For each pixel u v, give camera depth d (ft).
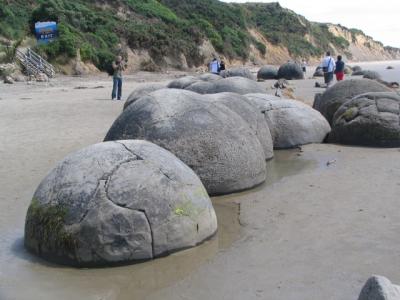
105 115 48.49
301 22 296.51
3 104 58.75
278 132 33.27
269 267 15.49
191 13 191.21
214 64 96.43
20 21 119.34
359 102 34.06
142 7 159.84
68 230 15.87
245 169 23.31
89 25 130.62
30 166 28.84
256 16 271.08
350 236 17.51
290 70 109.29
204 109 23.29
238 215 20.34
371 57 385.70
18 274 15.56
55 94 70.69
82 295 14.30
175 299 13.97
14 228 19.44
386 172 25.59
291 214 20.12
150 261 16.07
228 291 14.21
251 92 41.01
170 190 16.60
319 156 30.45
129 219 15.79
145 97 23.86
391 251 16.11
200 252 16.70
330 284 14.19
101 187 16.08
